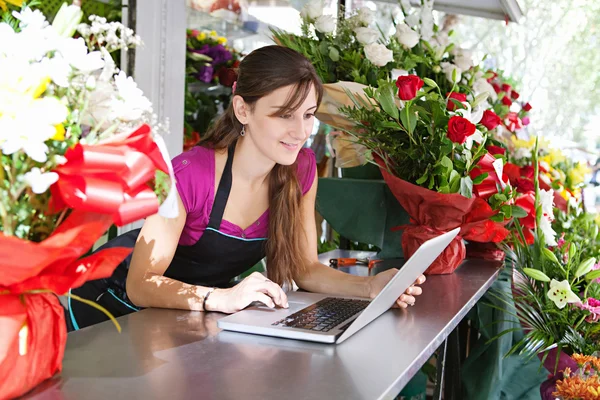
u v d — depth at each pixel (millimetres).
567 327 2539
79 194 1062
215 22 3486
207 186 2023
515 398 3076
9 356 1069
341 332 1570
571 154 5508
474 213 2580
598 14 5441
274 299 1807
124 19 3061
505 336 3074
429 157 2541
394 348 1513
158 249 1886
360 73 3068
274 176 2148
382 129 2572
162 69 3162
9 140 1011
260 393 1180
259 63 1938
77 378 1225
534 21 5531
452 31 3562
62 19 1176
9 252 1001
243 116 2002
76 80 1164
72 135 1129
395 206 3008
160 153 1181
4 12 1258
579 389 1983
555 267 2645
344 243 3500
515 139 4113
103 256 1121
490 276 2592
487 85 3457
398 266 2787
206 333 1573
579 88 5500
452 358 2773
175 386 1199
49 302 1163
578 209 4055
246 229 2143
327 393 1193
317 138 4129
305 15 3148
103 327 1598
